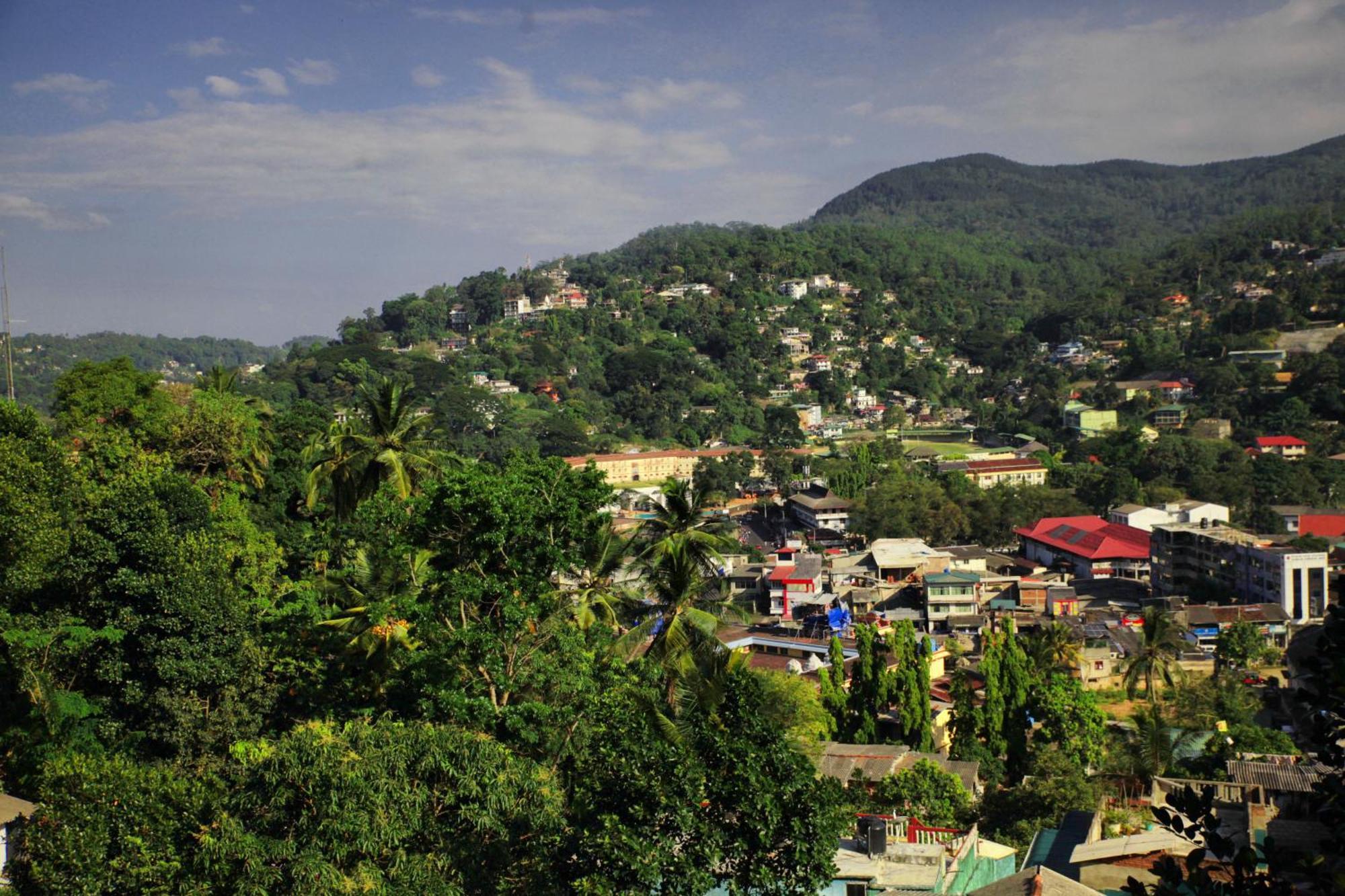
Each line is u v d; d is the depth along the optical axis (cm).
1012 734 6156
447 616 3428
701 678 3594
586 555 4003
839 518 15362
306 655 3878
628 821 2278
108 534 3769
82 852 2605
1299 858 1252
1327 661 1278
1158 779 4678
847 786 5116
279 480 6388
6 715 3488
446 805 2650
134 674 3684
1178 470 16812
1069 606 10325
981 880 3300
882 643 7194
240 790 2647
